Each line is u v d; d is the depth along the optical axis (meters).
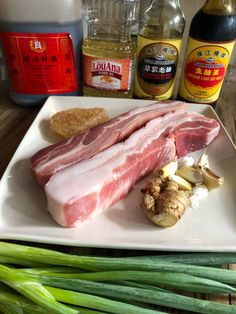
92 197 0.20
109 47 0.32
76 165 0.22
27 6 0.27
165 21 0.31
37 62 0.30
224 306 0.15
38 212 0.21
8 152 0.27
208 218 0.21
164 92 0.32
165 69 0.30
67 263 0.17
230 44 0.28
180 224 0.21
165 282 0.16
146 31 0.31
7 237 0.18
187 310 0.17
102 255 0.20
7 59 0.30
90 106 0.31
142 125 0.28
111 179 0.21
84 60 0.31
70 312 0.15
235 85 0.40
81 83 0.33
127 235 0.20
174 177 0.23
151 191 0.21
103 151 0.24
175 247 0.18
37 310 0.16
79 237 0.19
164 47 0.29
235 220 0.21
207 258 0.18
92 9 0.35
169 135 0.26
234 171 0.25
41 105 0.33
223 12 0.27
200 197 0.23
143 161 0.24
